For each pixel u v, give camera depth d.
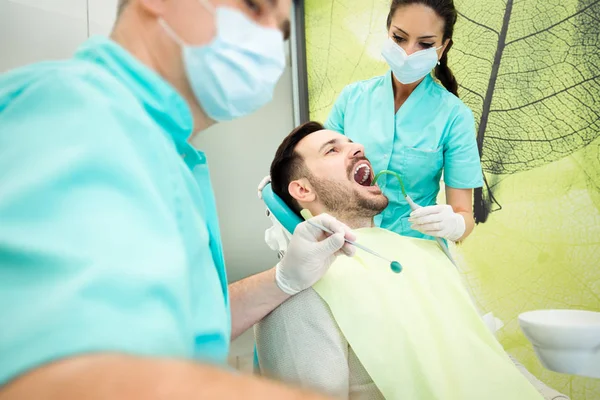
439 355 1.11
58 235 0.32
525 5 2.00
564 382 1.84
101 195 0.36
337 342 1.11
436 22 1.49
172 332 0.33
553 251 1.90
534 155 1.97
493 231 2.09
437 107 1.63
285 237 1.36
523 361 1.96
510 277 2.02
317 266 1.12
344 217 1.42
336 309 1.12
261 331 1.19
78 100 0.41
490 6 2.12
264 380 0.26
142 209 0.38
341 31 2.68
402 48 1.54
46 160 0.36
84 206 0.34
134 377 0.23
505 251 2.04
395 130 1.67
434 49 1.52
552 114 1.92
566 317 1.53
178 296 0.36
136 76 0.54
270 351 1.15
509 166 2.05
